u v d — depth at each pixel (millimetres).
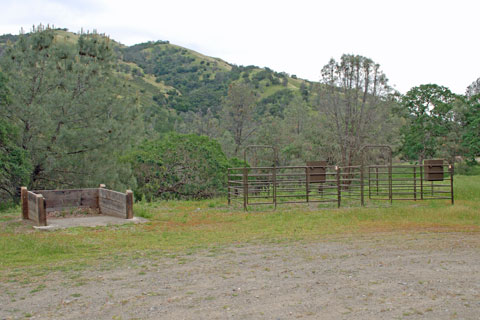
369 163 39375
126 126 22641
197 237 9906
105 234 10250
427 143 55375
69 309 4840
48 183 21984
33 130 20844
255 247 8570
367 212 13836
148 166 23750
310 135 48594
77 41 22953
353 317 4492
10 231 10578
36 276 6336
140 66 165125
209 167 24062
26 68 20906
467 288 5516
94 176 21641
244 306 4871
